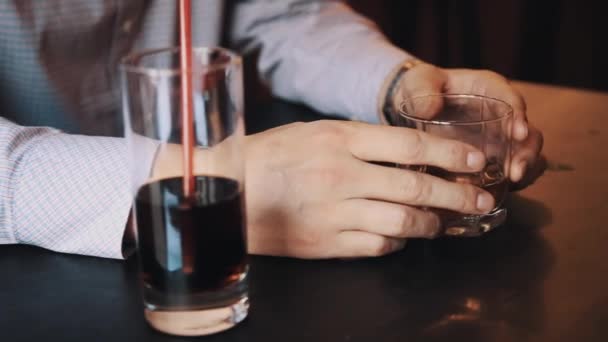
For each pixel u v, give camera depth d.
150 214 0.55
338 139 0.66
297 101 1.09
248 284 0.62
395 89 0.96
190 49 0.55
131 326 0.58
